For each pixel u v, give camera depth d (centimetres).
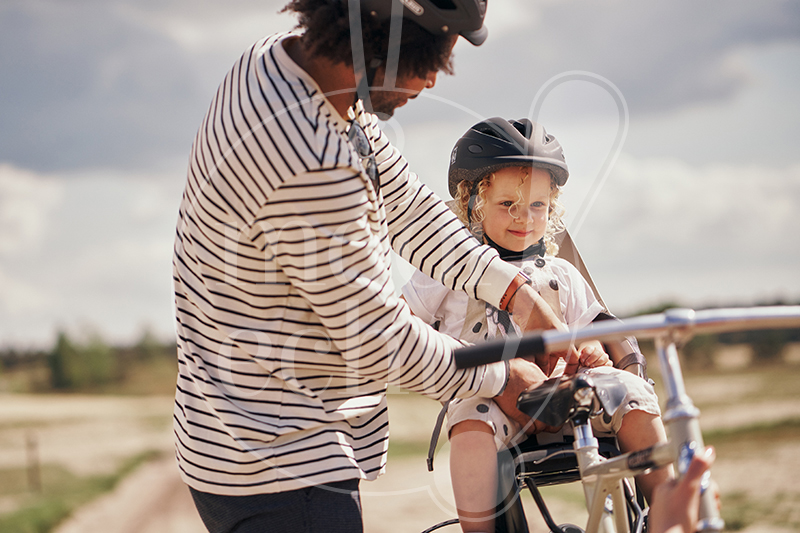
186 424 129
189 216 128
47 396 5947
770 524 849
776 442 1548
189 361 129
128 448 3309
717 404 2294
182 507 1923
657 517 98
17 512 1931
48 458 2992
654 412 142
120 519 1831
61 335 6956
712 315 100
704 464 97
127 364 7125
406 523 856
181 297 134
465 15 121
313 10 123
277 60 122
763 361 3309
